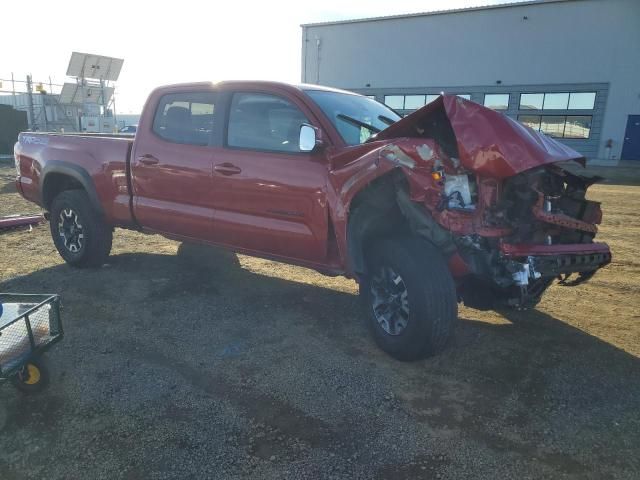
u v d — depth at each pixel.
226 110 4.63
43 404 3.11
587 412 3.11
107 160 5.32
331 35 33.00
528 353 3.89
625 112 26.81
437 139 3.71
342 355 3.80
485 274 3.35
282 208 4.17
